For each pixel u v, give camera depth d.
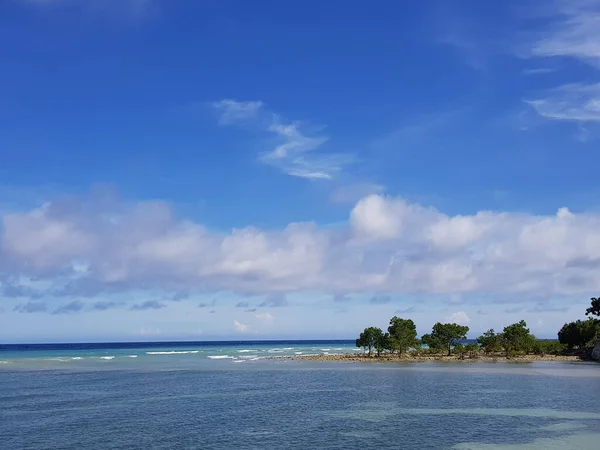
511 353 174.50
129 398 78.00
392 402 72.56
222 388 90.94
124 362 169.50
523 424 56.00
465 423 56.78
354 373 119.25
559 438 49.25
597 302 169.62
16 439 49.88
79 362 169.12
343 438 49.69
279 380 104.88
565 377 104.88
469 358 170.12
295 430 53.56
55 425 56.62
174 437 50.50
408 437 49.97
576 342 180.50
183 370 132.50
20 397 79.19
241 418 60.72
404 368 133.25
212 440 49.16
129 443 48.06
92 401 74.88
